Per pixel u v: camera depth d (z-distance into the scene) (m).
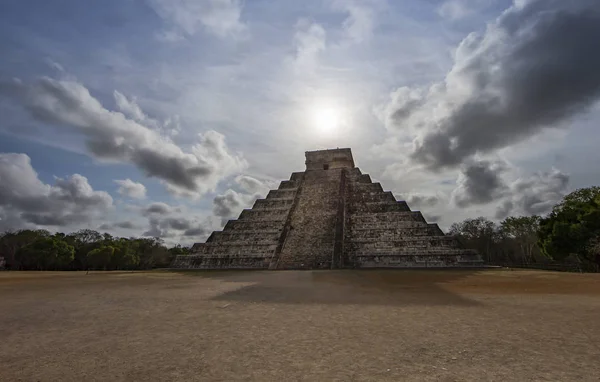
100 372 4.84
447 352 5.56
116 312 9.82
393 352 5.61
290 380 4.43
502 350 5.62
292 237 37.81
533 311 9.19
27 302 12.14
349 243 36.03
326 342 6.29
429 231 36.16
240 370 4.85
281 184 51.12
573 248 31.45
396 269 29.98
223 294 13.58
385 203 41.75
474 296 12.31
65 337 6.91
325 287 15.77
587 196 38.06
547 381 4.27
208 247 39.16
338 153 54.53
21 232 60.34
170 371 4.84
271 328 7.49
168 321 8.41
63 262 55.59
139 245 71.12
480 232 65.19
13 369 5.00
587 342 6.04
